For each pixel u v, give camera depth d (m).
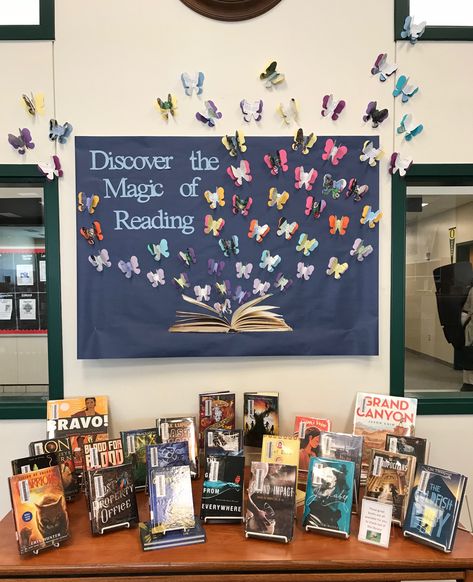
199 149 1.60
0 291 1.77
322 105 1.61
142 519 1.27
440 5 1.65
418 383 1.86
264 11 1.58
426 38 1.61
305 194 1.62
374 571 1.10
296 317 1.63
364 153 1.61
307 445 1.53
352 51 1.61
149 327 1.61
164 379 1.65
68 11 1.57
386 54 1.60
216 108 1.60
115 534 1.21
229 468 1.28
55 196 1.60
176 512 1.20
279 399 1.66
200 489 1.44
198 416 1.65
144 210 1.60
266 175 1.61
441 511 1.15
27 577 1.08
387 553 1.11
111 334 1.60
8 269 1.77
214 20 1.58
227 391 1.66
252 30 1.59
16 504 1.12
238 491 1.26
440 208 1.89
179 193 1.60
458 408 1.66
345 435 1.38
